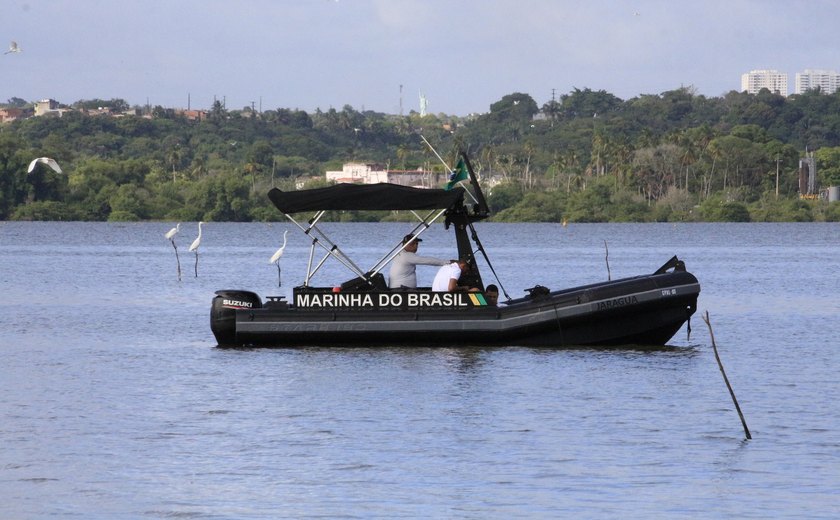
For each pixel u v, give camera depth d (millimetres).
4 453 34562
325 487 31188
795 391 43906
